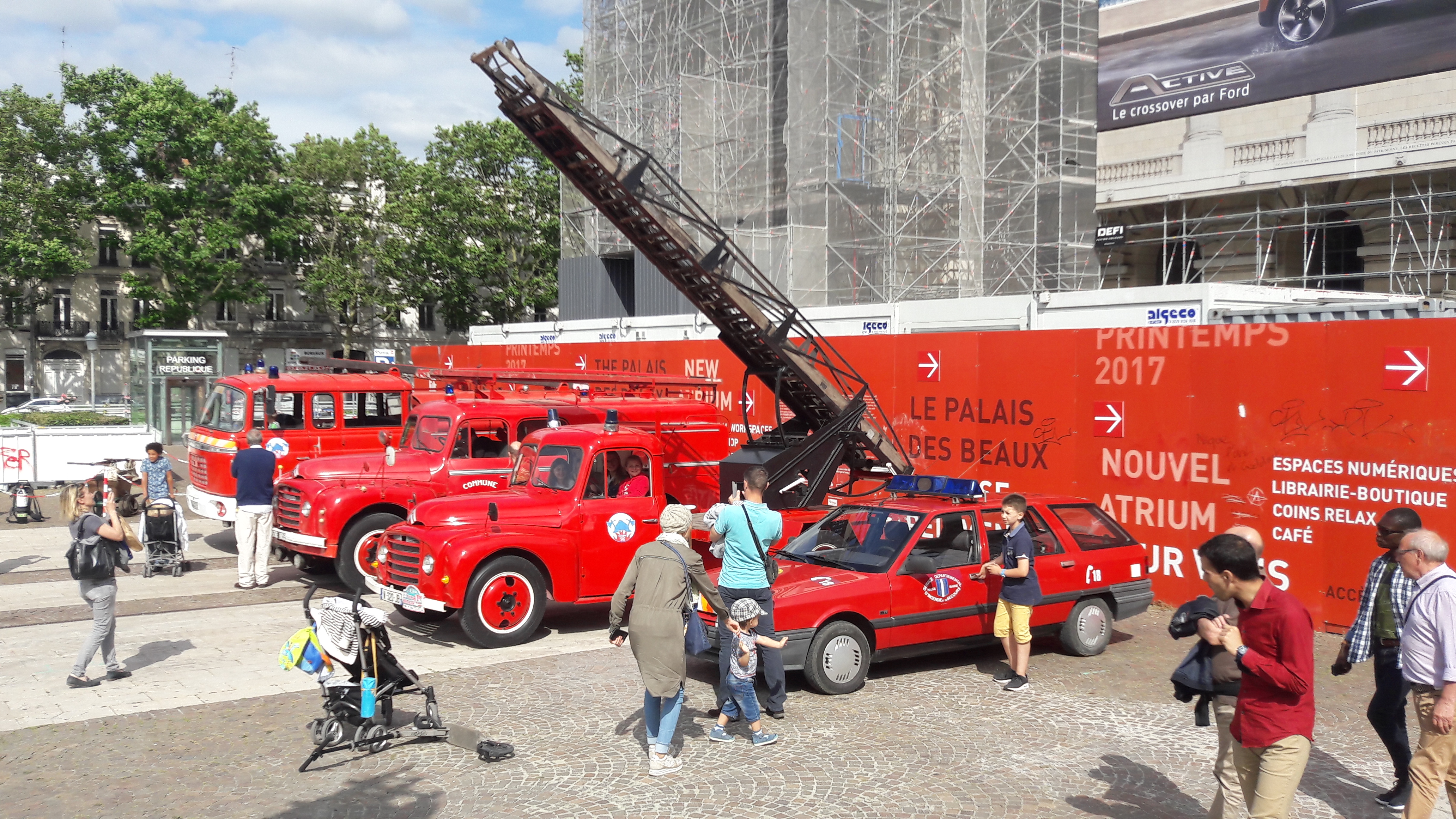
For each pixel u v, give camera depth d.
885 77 26.39
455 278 52.53
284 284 62.62
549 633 10.73
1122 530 10.17
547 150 11.02
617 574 10.65
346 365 15.78
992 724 7.64
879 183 26.28
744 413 12.77
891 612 8.65
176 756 6.92
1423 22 22.73
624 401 13.57
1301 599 10.76
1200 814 5.98
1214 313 14.11
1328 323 10.53
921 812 5.98
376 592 10.51
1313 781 6.55
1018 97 27.94
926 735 7.38
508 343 28.97
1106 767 6.75
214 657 9.53
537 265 52.97
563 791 6.29
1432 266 23.94
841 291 25.69
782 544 10.75
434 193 51.25
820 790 6.31
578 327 25.78
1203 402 11.57
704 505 13.23
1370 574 5.99
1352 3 23.81
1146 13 27.73
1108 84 28.70
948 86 27.42
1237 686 5.12
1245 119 26.06
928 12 26.80
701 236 28.12
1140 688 8.64
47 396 59.12
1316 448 10.62
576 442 10.92
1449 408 9.67
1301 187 25.42
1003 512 8.53
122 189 52.25
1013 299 16.72
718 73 29.38
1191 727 7.61
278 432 14.45
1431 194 22.70
